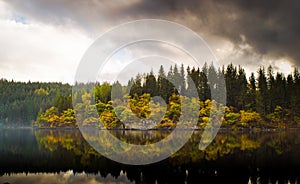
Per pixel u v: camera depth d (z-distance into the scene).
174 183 6.47
